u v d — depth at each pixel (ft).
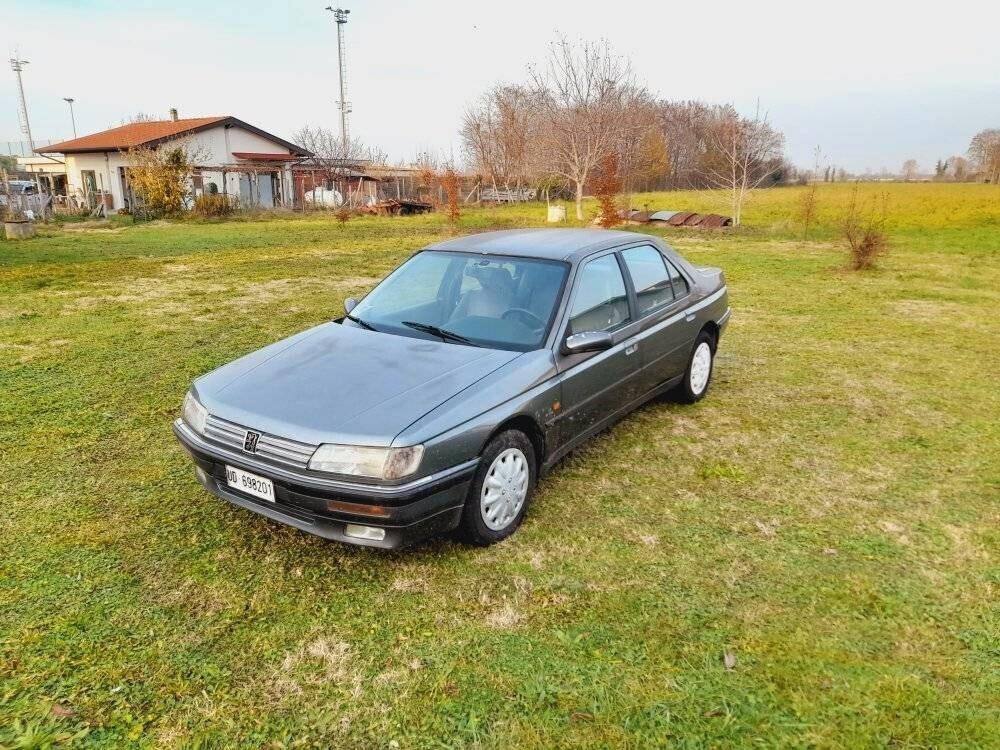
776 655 8.71
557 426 12.53
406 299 14.42
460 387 10.96
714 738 7.41
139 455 14.89
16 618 9.32
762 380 20.99
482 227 85.61
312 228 82.48
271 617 9.47
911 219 84.53
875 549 11.34
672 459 14.99
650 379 15.88
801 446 15.83
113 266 46.06
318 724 7.61
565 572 10.63
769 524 12.18
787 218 89.97
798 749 7.28
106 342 24.71
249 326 27.55
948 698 8.00
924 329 28.04
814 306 32.81
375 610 9.66
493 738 7.40
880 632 9.20
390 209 114.73
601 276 14.42
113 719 7.64
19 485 13.41
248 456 10.45
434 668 8.49
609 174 80.02
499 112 178.09
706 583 10.34
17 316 29.17
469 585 10.27
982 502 13.12
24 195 100.89
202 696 7.99
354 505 9.69
